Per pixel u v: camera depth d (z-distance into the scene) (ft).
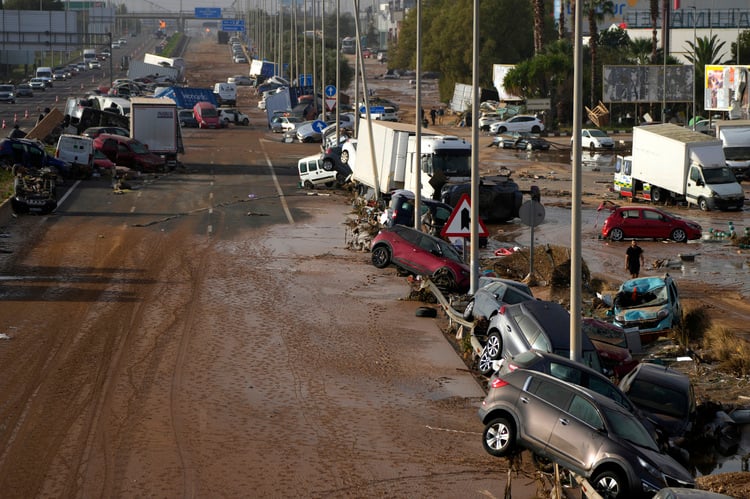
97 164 253.85
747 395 96.27
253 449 75.15
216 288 134.92
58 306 120.88
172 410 83.61
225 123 441.68
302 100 454.40
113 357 99.35
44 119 316.81
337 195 233.96
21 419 79.87
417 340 111.96
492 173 288.92
